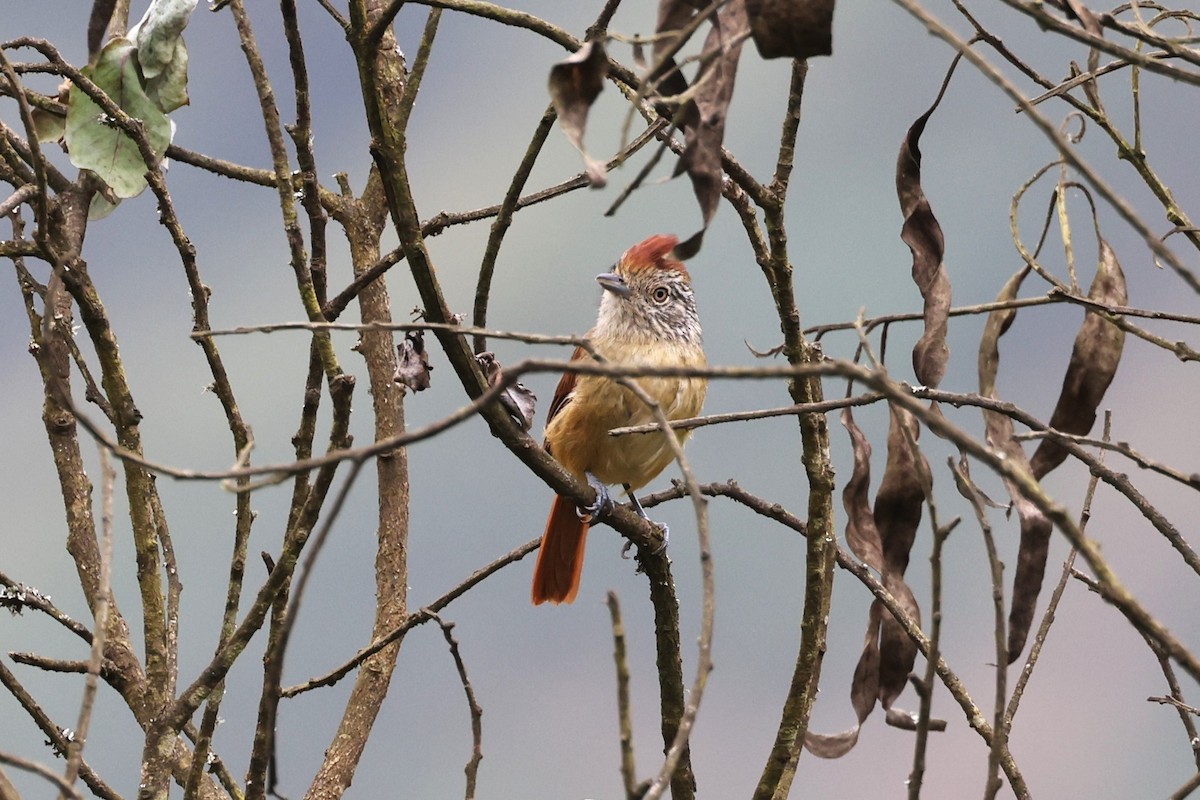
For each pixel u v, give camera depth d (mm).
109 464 4910
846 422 7598
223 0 6953
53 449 7512
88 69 7699
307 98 6781
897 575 7180
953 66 6586
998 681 4852
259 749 6332
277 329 5137
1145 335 6109
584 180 8219
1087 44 4496
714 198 4836
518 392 7109
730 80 4891
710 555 4348
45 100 7867
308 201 6859
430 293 6438
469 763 5914
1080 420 6609
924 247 6570
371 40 6035
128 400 7035
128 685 7059
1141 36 5156
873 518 7281
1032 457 6648
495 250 6785
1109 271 6734
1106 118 6496
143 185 7773
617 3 6012
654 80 4750
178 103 7926
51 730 6695
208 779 7094
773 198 6363
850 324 6957
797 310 6586
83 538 7430
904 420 6094
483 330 4980
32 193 7004
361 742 8031
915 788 4711
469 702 5984
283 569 6348
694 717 4215
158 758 6395
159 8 7805
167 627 6941
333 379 6445
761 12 4609
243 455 5176
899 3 3959
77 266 7031
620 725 4160
